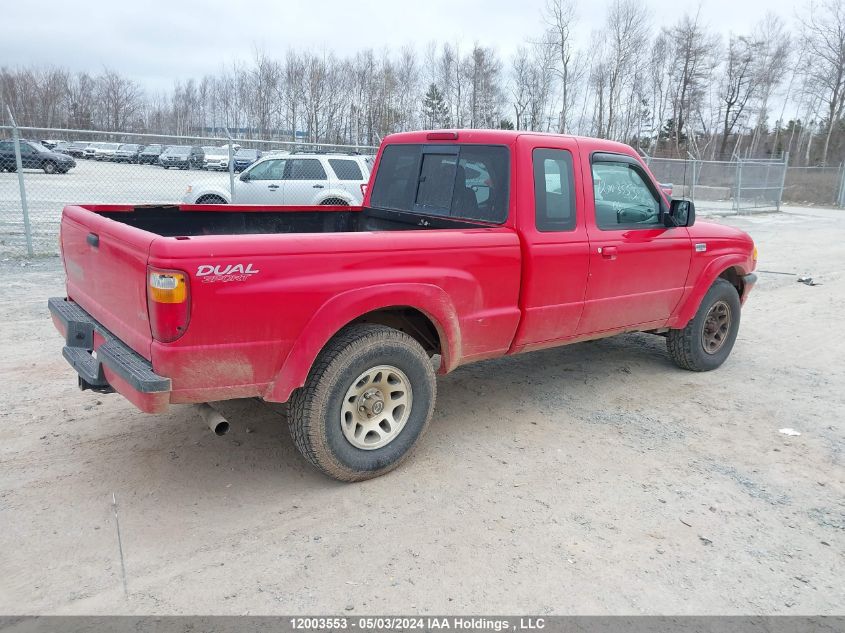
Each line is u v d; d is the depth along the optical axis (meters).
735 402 5.26
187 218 4.77
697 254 5.39
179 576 2.88
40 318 6.75
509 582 2.92
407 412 3.81
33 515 3.28
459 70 57.66
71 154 21.61
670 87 63.12
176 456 3.96
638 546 3.23
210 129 74.50
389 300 3.54
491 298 4.06
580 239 4.46
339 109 59.72
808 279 10.59
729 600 2.86
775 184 25.36
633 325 5.14
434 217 4.74
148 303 2.98
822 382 5.82
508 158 4.21
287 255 3.20
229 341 3.10
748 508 3.64
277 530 3.25
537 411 4.92
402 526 3.33
